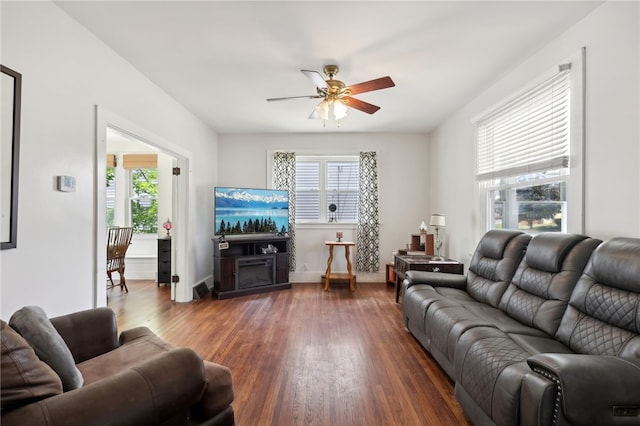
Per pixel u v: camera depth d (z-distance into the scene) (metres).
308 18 2.21
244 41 2.52
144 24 2.29
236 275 4.60
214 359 2.58
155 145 3.43
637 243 1.61
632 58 1.87
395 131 5.35
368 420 1.83
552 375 1.19
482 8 2.11
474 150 3.75
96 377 1.42
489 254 2.91
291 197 5.43
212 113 4.36
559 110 2.46
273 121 4.73
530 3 2.06
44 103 1.98
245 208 4.88
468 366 1.73
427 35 2.43
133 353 1.65
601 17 2.07
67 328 1.63
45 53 1.98
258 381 2.25
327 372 2.37
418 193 5.48
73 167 2.21
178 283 4.28
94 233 2.42
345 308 3.97
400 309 3.94
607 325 1.60
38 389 0.95
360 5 2.08
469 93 3.63
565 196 2.50
